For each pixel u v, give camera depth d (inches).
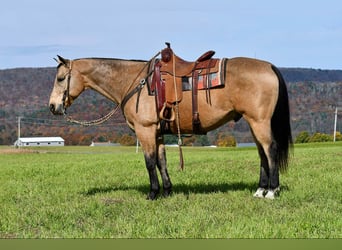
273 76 324.2
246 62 328.8
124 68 361.7
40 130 3917.3
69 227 282.2
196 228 267.7
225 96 329.1
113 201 355.6
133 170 601.6
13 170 673.0
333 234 252.5
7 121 4077.3
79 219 304.8
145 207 328.2
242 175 506.3
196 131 345.7
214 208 319.0
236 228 262.8
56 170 646.5
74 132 3737.7
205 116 334.6
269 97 323.3
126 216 305.3
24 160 1053.8
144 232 263.9
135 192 394.3
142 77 351.6
